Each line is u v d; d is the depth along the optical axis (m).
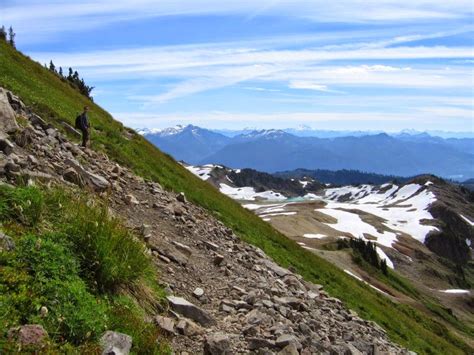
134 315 9.09
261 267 18.97
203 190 38.59
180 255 14.82
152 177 27.77
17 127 15.10
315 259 44.06
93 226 9.87
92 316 7.73
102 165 21.02
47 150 15.73
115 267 9.54
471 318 137.75
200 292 12.75
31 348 6.37
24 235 8.64
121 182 20.08
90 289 8.84
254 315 11.97
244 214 43.28
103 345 7.40
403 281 129.00
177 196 24.44
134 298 10.02
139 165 28.16
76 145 21.73
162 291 11.28
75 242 9.52
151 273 11.70
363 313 31.61
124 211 16.30
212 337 9.95
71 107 36.12
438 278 170.88
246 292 13.95
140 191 20.44
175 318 10.55
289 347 10.59
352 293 36.91
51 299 7.62
